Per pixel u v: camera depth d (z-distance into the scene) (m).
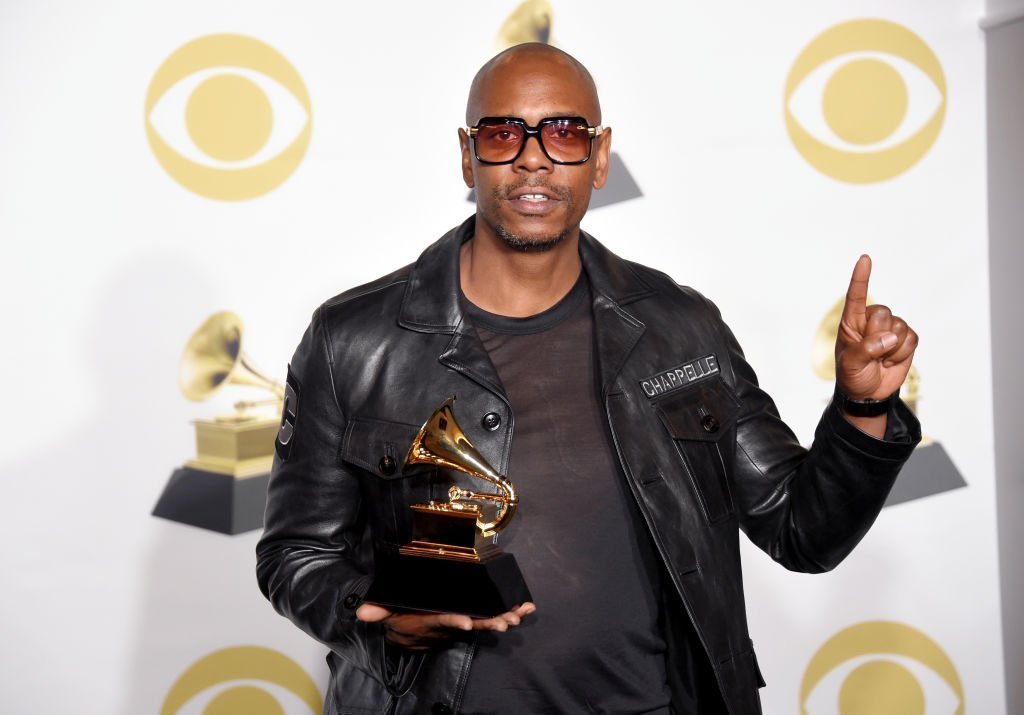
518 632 1.44
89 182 2.22
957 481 2.70
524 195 1.45
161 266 2.27
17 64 2.18
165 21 2.24
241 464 2.34
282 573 1.52
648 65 2.46
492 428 1.48
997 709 2.74
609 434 1.51
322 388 1.56
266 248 2.32
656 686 1.50
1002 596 2.72
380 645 1.38
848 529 1.46
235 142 2.29
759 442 1.62
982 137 2.66
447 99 2.38
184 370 2.29
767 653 2.61
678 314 1.64
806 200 2.56
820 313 2.58
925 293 2.65
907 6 2.60
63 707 2.28
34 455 2.23
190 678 2.34
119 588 2.29
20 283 2.21
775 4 2.52
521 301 1.55
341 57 2.33
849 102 2.58
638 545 1.50
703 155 2.50
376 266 2.37
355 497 1.57
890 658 2.68
